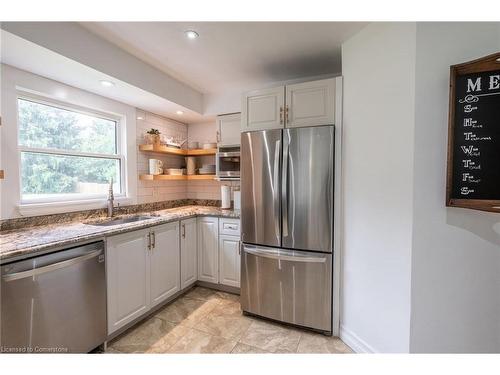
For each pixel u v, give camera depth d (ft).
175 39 6.20
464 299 4.43
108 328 5.94
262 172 7.09
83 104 7.36
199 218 9.25
